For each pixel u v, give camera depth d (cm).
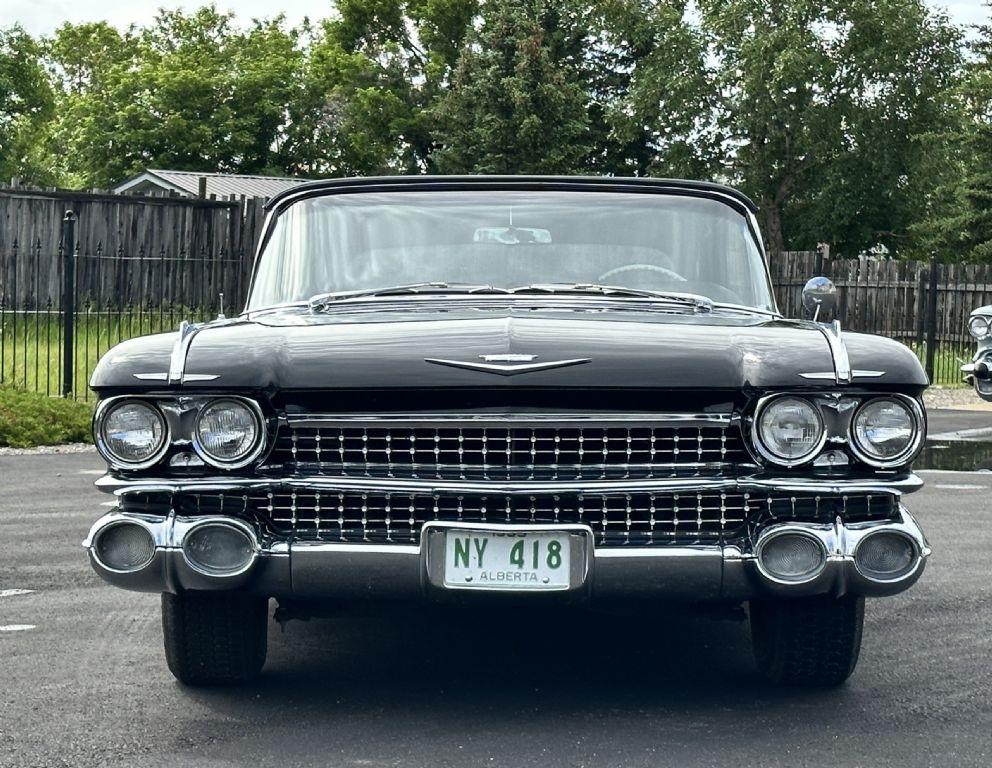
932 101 5012
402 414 419
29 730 428
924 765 398
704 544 416
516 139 5256
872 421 420
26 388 1496
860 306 2477
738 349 428
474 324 439
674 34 5244
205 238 2259
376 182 559
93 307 2205
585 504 417
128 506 429
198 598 455
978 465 1227
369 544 416
